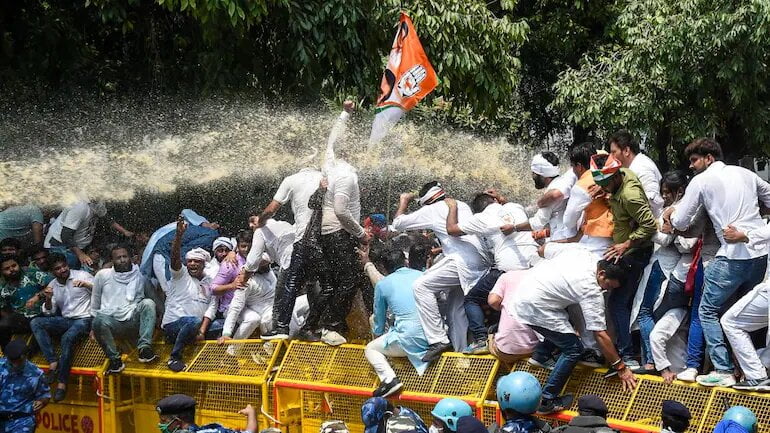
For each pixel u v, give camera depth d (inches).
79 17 493.7
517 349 263.3
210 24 416.2
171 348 339.0
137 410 347.6
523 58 779.4
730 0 607.5
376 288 293.1
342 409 300.5
